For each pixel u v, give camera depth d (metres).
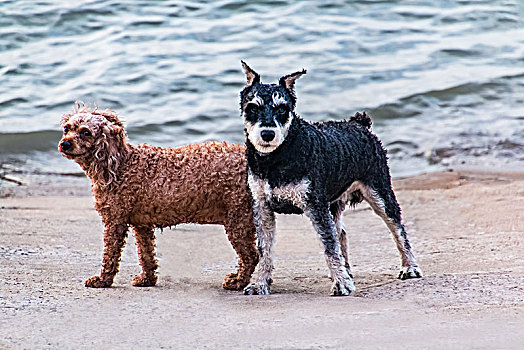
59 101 20.98
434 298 7.13
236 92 21.59
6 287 7.86
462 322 6.21
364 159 8.40
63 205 13.39
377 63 23.44
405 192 14.00
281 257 10.00
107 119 8.20
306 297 7.50
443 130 19.08
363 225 11.87
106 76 22.39
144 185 8.05
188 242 10.83
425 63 23.50
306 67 22.98
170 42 24.56
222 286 8.23
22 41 24.69
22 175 16.30
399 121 20.02
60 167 17.12
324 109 20.62
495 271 8.12
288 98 7.57
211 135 19.38
